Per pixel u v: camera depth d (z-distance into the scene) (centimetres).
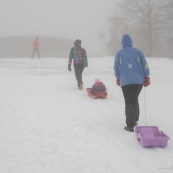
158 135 586
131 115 644
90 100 966
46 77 1477
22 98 979
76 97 1008
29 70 1756
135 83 630
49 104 902
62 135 622
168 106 908
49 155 521
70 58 1096
